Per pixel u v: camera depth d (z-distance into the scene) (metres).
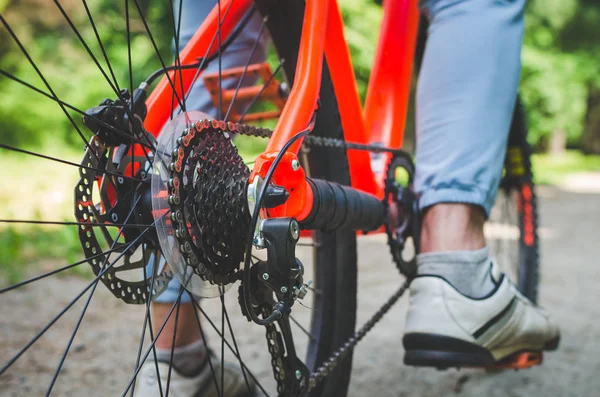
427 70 1.38
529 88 13.02
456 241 1.35
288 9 1.23
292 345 1.01
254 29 1.47
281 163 0.92
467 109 1.33
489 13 1.35
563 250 4.33
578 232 5.32
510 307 1.38
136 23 9.96
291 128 0.99
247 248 0.84
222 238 0.87
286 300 0.89
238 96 1.38
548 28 12.99
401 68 1.56
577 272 3.54
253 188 0.88
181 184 0.82
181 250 0.81
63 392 1.70
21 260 3.38
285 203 0.95
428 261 1.36
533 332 1.45
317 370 1.15
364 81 9.15
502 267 2.28
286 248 0.86
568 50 13.72
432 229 1.36
